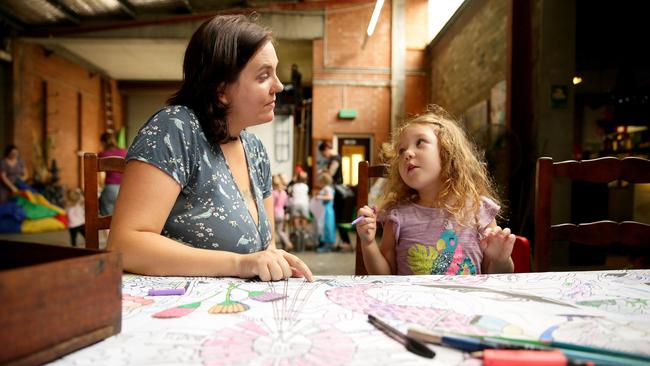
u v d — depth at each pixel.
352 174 7.69
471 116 5.70
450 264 1.14
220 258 0.74
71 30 7.32
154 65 10.08
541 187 1.22
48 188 7.81
